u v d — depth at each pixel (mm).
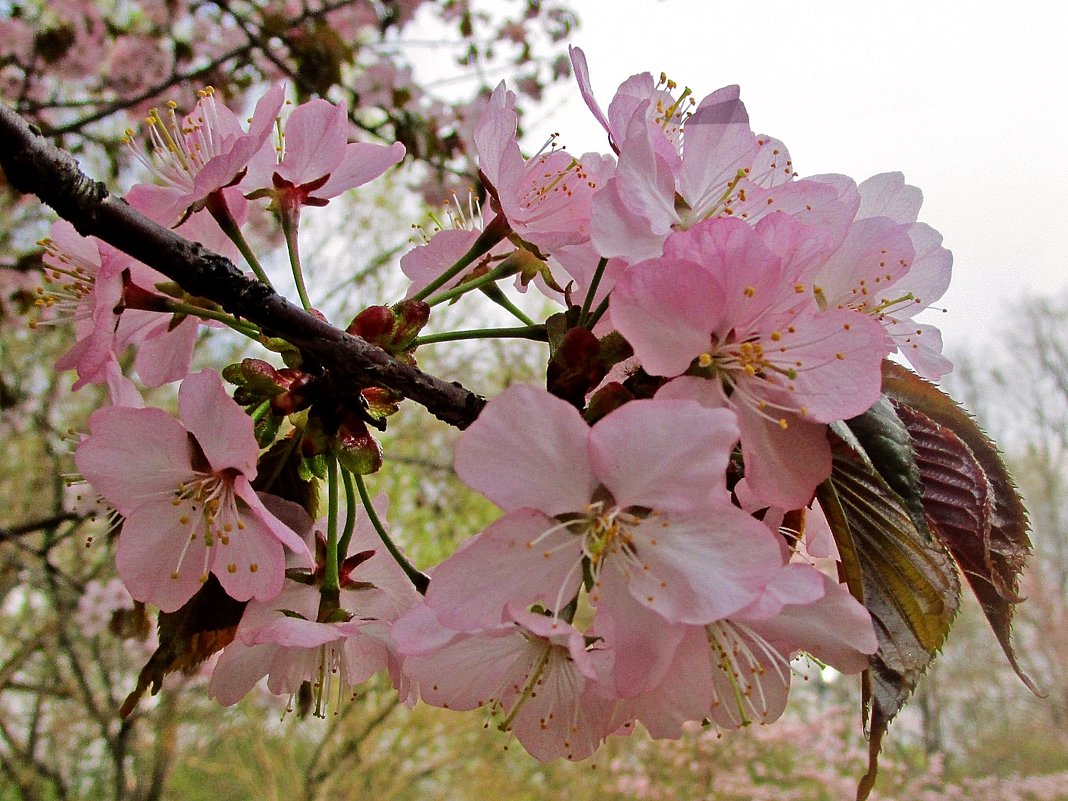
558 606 110
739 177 125
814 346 115
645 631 108
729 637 120
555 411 108
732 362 115
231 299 119
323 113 149
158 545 127
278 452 137
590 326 125
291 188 149
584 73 128
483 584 109
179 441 127
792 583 109
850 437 111
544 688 127
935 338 142
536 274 146
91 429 124
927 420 125
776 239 115
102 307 131
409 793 947
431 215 164
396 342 130
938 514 120
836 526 114
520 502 108
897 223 137
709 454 106
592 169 145
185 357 149
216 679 133
